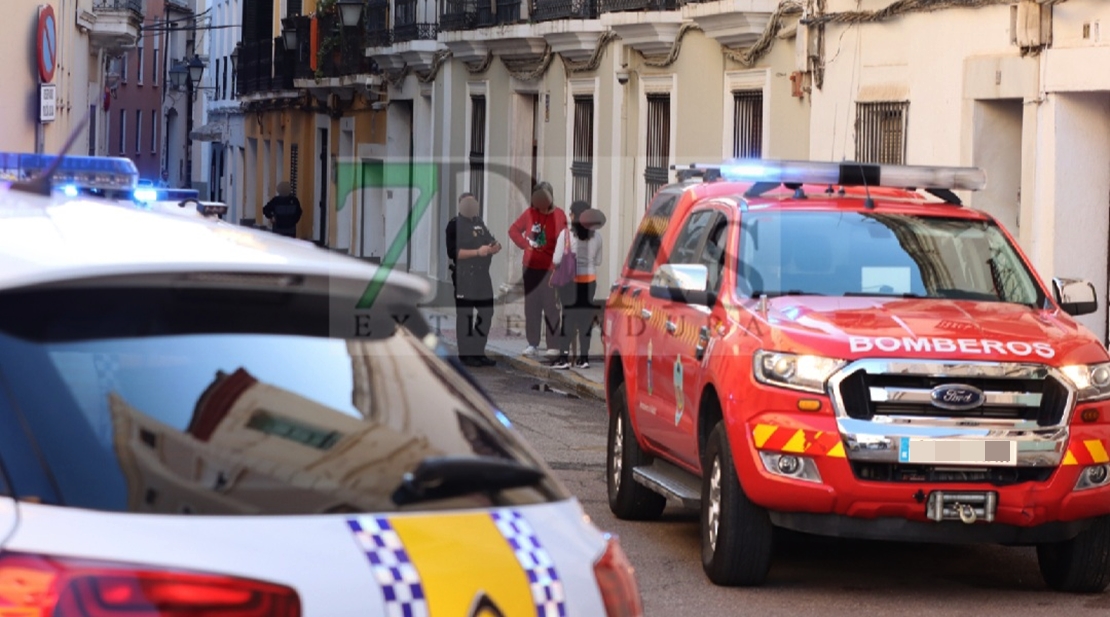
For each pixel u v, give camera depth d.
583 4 26.17
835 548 10.25
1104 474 8.48
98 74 46.00
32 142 27.00
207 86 67.69
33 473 2.94
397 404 3.46
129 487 2.96
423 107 35.41
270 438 3.18
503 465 3.36
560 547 3.28
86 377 3.11
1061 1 15.09
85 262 3.14
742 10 20.48
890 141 18.11
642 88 24.62
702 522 9.13
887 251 9.58
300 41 44.81
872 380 8.34
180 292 3.30
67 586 2.78
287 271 3.33
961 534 8.44
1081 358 8.55
